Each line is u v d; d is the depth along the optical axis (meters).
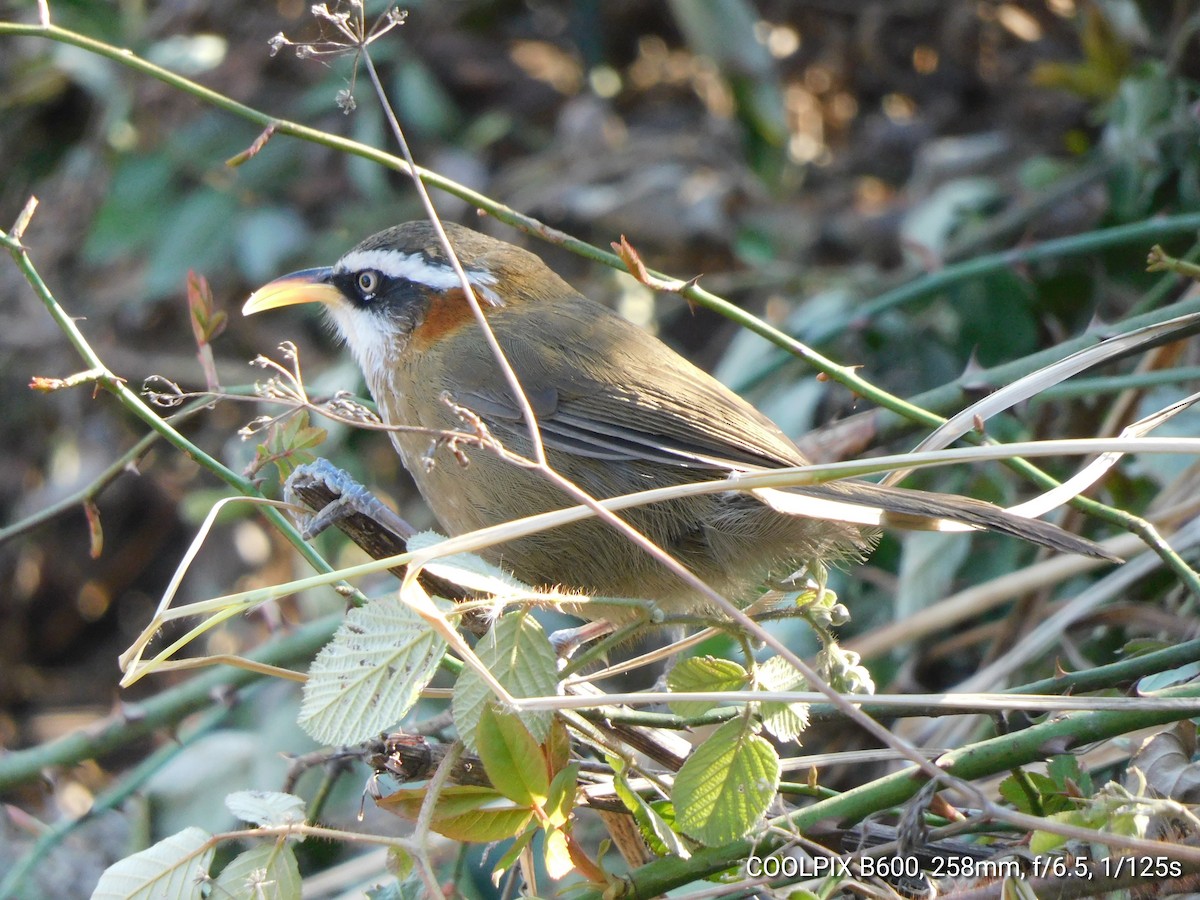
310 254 13.42
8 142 14.34
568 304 9.03
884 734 5.25
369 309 9.02
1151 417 6.75
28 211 6.61
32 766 8.99
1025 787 6.27
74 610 14.29
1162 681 7.56
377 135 13.74
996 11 13.69
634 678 11.44
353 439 12.37
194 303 7.27
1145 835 5.93
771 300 13.10
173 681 13.77
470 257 9.00
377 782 6.45
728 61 13.23
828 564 8.95
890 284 11.88
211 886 5.64
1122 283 11.27
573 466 8.28
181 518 13.93
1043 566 9.17
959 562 9.77
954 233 12.48
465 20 15.16
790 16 14.61
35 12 13.88
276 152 13.79
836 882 5.86
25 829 10.65
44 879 10.52
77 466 13.84
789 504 6.38
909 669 9.66
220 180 13.62
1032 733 5.98
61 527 14.10
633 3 15.23
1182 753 6.42
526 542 7.93
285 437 7.11
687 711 6.46
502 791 5.58
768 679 6.41
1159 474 9.71
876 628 10.37
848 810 6.08
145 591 14.31
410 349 8.84
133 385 13.51
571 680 6.72
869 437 9.02
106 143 13.73
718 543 7.76
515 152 14.85
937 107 14.33
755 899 6.35
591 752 7.68
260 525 13.66
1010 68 13.84
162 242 13.39
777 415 11.06
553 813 5.65
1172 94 10.95
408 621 5.62
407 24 14.67
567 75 15.28
